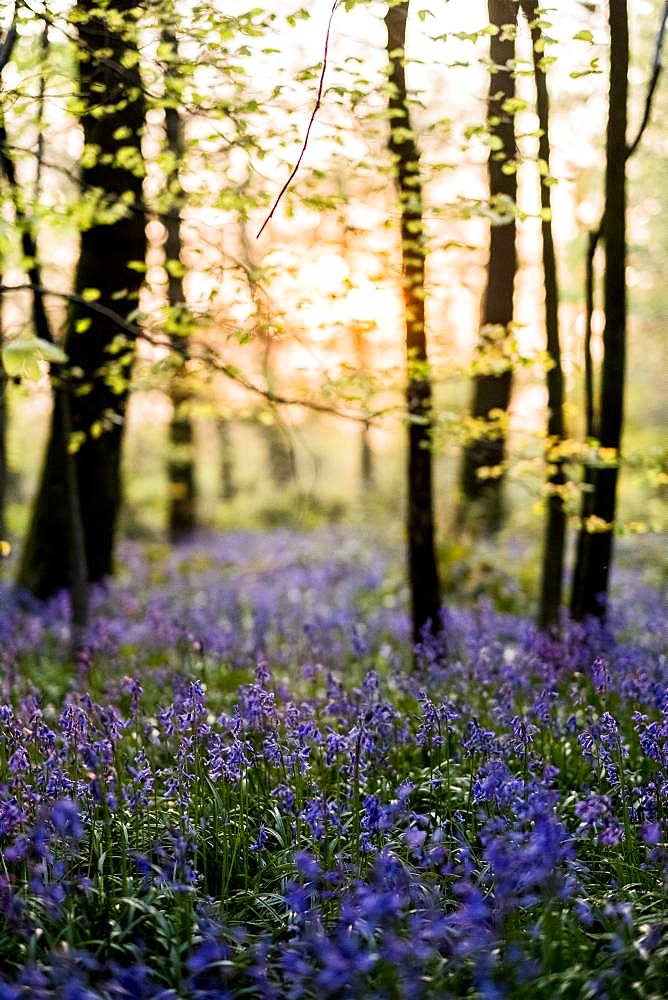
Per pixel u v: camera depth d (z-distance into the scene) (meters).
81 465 12.60
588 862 5.16
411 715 6.78
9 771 5.42
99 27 8.00
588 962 4.32
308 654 9.06
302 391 9.03
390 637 10.69
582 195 15.08
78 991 3.82
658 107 13.84
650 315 20.20
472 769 5.77
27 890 4.63
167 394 12.00
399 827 5.55
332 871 4.84
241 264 8.16
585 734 5.55
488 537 16.47
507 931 4.39
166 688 8.18
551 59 7.32
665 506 16.77
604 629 8.30
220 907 4.77
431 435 9.12
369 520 25.39
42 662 9.50
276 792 5.17
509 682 6.59
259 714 5.75
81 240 11.25
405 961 4.11
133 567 17.42
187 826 5.16
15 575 13.04
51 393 10.09
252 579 15.65
